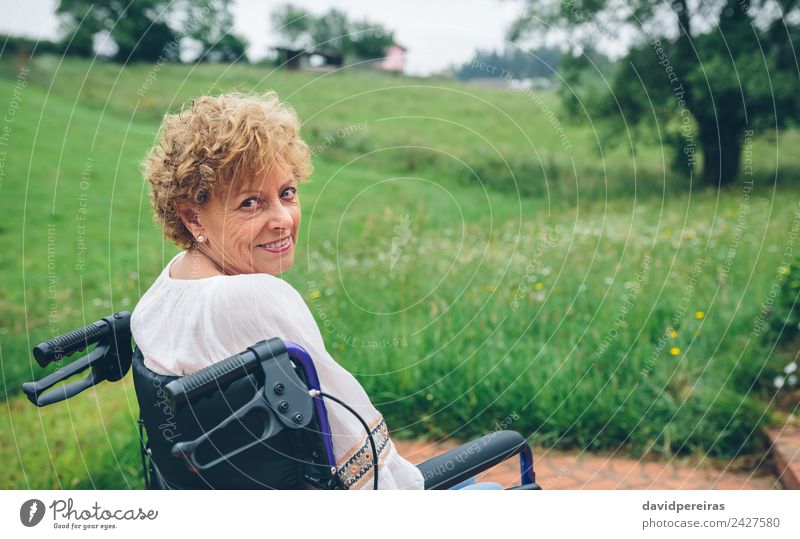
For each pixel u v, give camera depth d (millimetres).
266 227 1116
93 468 2656
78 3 11000
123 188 7715
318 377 1076
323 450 1037
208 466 926
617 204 7824
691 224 5695
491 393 3043
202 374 941
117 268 5492
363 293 3988
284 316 1060
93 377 1249
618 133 9836
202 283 1087
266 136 1084
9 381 3520
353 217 6781
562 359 3221
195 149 1074
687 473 2678
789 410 2982
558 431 2936
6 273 5289
